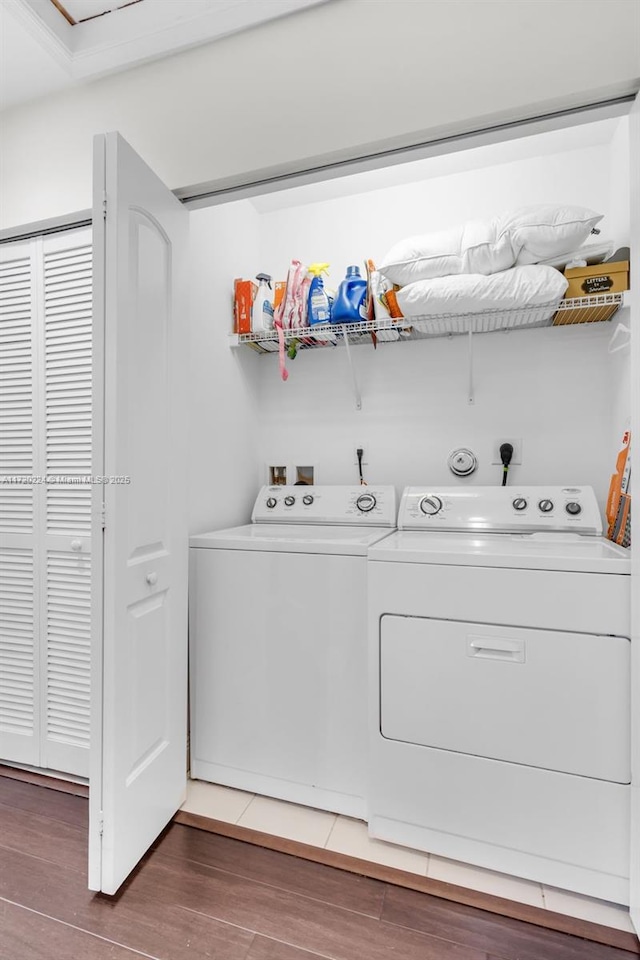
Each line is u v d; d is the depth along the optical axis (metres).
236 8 1.29
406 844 1.35
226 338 2.04
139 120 1.45
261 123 1.32
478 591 1.27
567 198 1.94
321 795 1.49
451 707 1.29
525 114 1.13
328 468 2.28
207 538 1.63
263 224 2.36
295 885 1.22
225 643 1.60
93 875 1.15
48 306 1.63
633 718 1.12
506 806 1.25
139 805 1.25
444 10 1.15
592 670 1.17
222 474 2.00
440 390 2.11
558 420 1.95
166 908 1.15
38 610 1.65
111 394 1.14
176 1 1.33
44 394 1.64
